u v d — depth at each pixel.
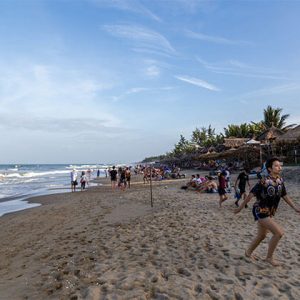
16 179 53.19
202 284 5.03
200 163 62.19
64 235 9.80
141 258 6.66
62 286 5.43
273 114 54.78
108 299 4.62
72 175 27.94
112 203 17.27
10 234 10.73
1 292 5.40
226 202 14.98
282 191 5.72
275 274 5.36
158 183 32.69
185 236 8.33
